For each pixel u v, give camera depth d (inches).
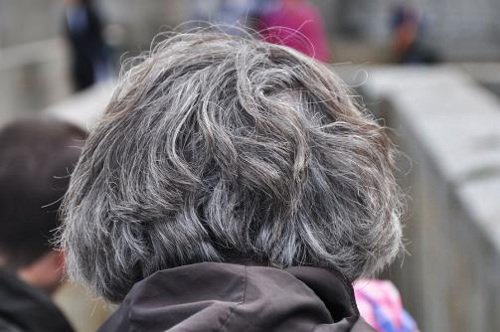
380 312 128.7
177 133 83.2
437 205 266.1
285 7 430.6
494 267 171.8
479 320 189.2
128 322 77.5
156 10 1243.2
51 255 134.0
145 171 83.3
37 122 137.3
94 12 761.6
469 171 234.2
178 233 81.0
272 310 73.4
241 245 81.4
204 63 89.4
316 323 76.1
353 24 1435.8
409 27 906.1
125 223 83.6
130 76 93.0
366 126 89.7
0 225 131.9
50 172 132.3
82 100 418.6
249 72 88.0
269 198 81.4
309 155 84.0
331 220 84.2
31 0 951.0
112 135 87.1
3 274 123.8
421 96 412.2
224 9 436.1
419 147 319.0
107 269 86.8
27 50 868.6
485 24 1359.5
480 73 695.7
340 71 285.0
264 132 82.5
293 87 88.9
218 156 81.5
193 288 77.9
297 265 82.7
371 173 87.0
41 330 123.0
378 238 87.0
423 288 314.8
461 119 334.6
